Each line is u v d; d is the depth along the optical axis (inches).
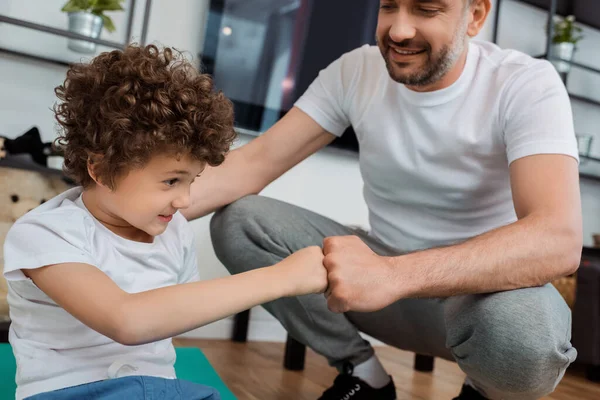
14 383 41.8
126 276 28.6
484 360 33.9
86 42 67.5
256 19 78.9
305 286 29.4
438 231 44.5
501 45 98.2
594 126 109.3
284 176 81.5
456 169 42.1
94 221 28.7
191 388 28.7
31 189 59.5
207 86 30.3
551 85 38.9
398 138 43.9
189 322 24.9
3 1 66.1
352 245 32.2
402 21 38.2
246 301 26.5
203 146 28.1
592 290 77.2
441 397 56.9
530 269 32.9
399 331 46.5
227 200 44.8
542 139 36.5
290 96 81.4
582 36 99.8
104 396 25.5
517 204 36.3
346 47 84.8
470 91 41.8
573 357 33.3
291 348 63.1
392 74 40.8
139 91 27.1
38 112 68.2
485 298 34.0
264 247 43.3
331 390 45.5
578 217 34.3
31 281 26.7
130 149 26.1
